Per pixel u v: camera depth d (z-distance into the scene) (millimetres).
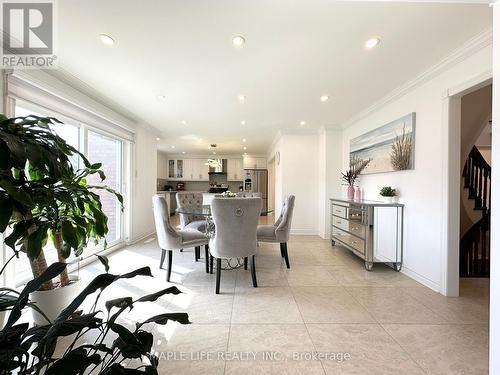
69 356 712
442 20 1647
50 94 2373
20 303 782
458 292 2219
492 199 996
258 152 7934
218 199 2209
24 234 1200
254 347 1529
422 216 2516
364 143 3686
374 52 2047
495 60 986
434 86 2359
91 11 1563
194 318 1854
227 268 2957
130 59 2158
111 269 2932
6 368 733
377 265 3088
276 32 1781
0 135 1006
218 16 1612
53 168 1247
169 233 2570
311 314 1909
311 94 2977
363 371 1342
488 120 2717
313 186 4914
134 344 788
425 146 2479
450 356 1456
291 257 3426
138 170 4309
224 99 3150
